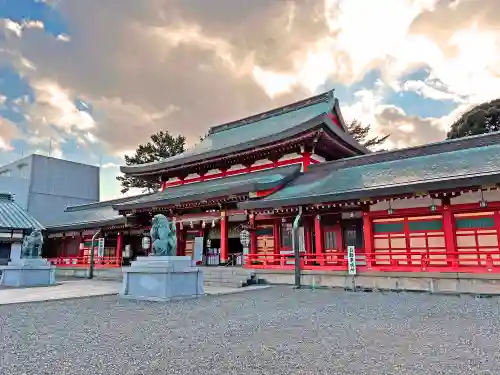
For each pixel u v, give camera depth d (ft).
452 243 52.85
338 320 29.30
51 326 27.50
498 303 38.45
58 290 56.18
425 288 49.93
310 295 47.29
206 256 90.17
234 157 87.35
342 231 68.74
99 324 28.09
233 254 85.20
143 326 27.17
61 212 143.43
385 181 58.08
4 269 69.82
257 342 22.03
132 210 89.76
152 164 101.04
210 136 113.91
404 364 17.66
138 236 110.73
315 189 64.34
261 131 97.45
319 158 86.99
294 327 26.55
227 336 23.67
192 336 23.70
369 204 60.75
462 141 63.52
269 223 76.02
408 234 58.18
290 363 17.80
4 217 107.14
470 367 17.19
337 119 97.91
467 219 53.62
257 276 65.36
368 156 72.64
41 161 143.64
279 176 73.72
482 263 51.37
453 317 30.45
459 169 53.57
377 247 60.44
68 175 151.33
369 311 33.78
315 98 98.27
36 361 18.35
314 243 70.69
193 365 17.51
